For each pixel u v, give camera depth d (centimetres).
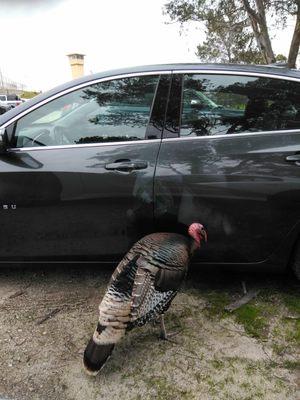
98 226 298
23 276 346
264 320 287
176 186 284
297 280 317
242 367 247
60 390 233
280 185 283
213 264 305
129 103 300
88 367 219
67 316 294
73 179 291
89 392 231
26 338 273
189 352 259
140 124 297
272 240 295
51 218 300
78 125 303
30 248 308
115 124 300
